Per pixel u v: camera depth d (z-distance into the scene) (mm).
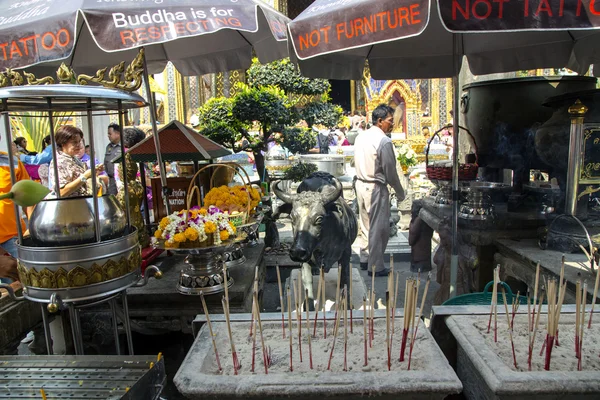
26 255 2160
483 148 5000
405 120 17875
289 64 5652
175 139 4078
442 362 1683
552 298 1710
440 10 2221
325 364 1782
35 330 3096
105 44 2664
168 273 3619
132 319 3307
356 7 2605
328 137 11711
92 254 2164
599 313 2137
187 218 3012
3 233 3719
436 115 18203
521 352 1837
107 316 3262
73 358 1923
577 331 1736
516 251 3576
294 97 6133
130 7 2727
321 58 4980
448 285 4375
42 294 2156
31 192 1038
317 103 5863
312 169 5594
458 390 1507
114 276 2244
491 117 4863
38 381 1771
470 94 5125
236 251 3752
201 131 5484
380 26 2518
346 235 3559
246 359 1845
